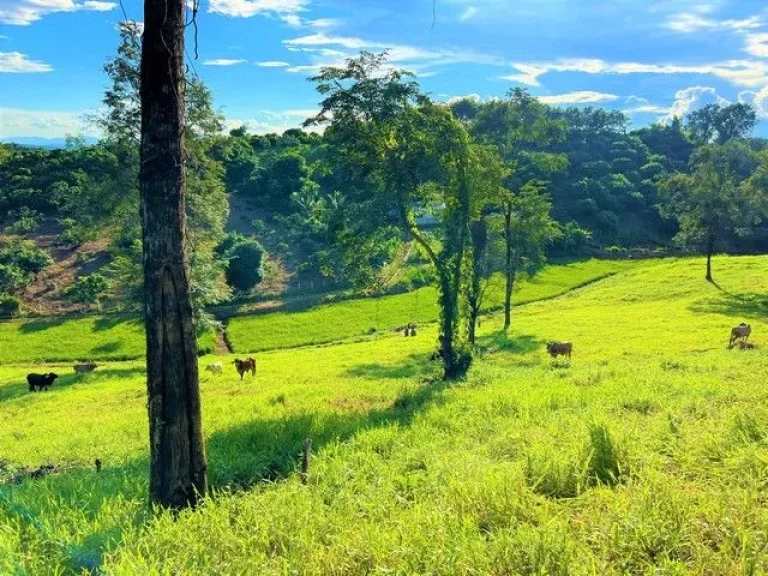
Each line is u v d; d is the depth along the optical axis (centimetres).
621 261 8456
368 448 1073
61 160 10075
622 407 1293
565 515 630
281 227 9619
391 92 2300
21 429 2128
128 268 4581
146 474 1023
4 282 7069
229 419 1620
